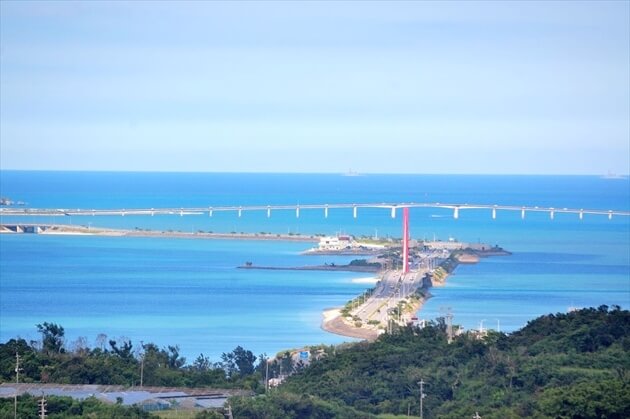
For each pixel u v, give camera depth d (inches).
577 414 6973.4
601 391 7121.1
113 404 7180.1
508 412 7052.2
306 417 7224.4
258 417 7057.1
